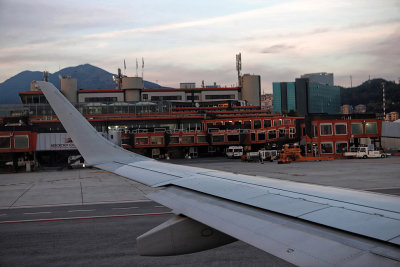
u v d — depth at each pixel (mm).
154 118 98125
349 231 3848
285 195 5781
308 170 45469
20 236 16125
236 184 6938
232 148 79375
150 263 12055
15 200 27078
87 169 59688
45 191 31875
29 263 12438
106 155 9781
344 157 68250
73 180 40969
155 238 5320
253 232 4230
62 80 142625
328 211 4652
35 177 46219
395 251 3256
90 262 12352
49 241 15148
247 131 82688
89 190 31812
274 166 53688
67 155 66438
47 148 62500
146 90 144500
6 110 97688
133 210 21797
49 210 22641
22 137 58062
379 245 3434
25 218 20281
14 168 58031
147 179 7727
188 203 5812
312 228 4113
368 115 73375
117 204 24156
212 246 5484
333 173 41062
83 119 9711
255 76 165250
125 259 12555
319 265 3201
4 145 57438
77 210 22359
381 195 5539
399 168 45562
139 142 79375
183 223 5465
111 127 97750
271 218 4648
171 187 7070
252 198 5730
